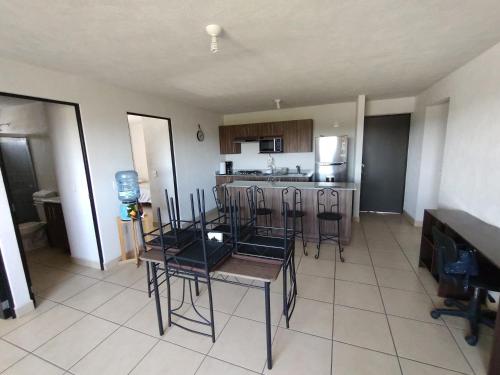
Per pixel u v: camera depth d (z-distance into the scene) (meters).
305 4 1.56
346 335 1.99
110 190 3.22
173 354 1.87
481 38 2.12
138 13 1.60
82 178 3.01
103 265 3.17
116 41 2.00
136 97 3.63
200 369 1.74
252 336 2.01
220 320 2.20
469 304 2.03
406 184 5.02
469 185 2.69
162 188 4.73
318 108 5.48
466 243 2.22
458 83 2.93
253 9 1.60
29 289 2.38
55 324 2.22
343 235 3.73
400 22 1.83
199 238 2.18
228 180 5.82
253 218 2.55
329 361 1.76
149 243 2.17
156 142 4.59
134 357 1.85
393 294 2.49
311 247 3.67
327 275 2.88
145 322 2.21
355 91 4.11
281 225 4.07
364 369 1.69
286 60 2.56
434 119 4.00
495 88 2.26
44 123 3.76
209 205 5.74
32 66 2.42
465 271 1.92
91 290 2.73
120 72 2.76
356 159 4.63
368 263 3.13
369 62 2.68
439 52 2.42
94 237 3.14
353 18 1.75
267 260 1.83
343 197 3.65
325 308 2.31
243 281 2.83
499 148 2.21
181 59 2.44
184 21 1.72
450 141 3.11
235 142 6.00
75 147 2.96
